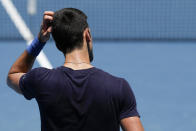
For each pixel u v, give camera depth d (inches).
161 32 1624.0
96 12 1796.3
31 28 1598.2
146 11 1808.6
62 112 335.9
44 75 346.3
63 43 357.4
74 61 354.0
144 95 1110.4
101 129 334.3
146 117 995.9
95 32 1624.0
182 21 1710.1
